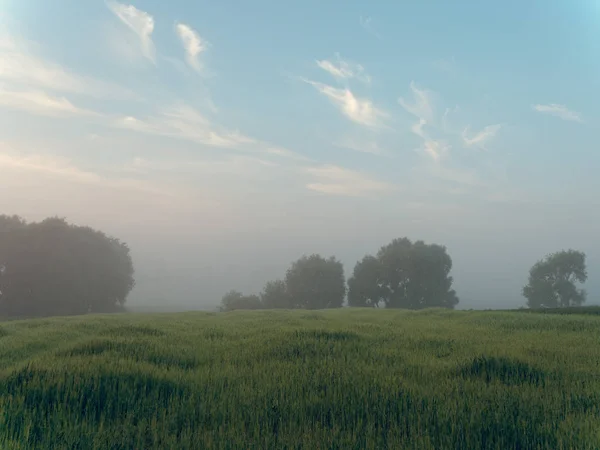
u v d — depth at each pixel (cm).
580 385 695
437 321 2017
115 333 1376
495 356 859
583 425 501
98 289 8294
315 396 600
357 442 448
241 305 10156
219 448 429
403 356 955
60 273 7450
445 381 715
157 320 2202
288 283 9775
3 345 1182
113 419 530
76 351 949
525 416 536
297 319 2077
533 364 823
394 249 9244
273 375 734
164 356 907
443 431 485
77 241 7888
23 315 7369
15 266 7212
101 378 643
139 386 641
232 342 1180
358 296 9394
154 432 467
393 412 546
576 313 2500
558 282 9256
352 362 862
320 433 472
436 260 8931
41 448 427
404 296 9194
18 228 7519
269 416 531
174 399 593
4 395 582
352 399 583
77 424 495
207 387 658
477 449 441
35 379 637
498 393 630
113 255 8669
